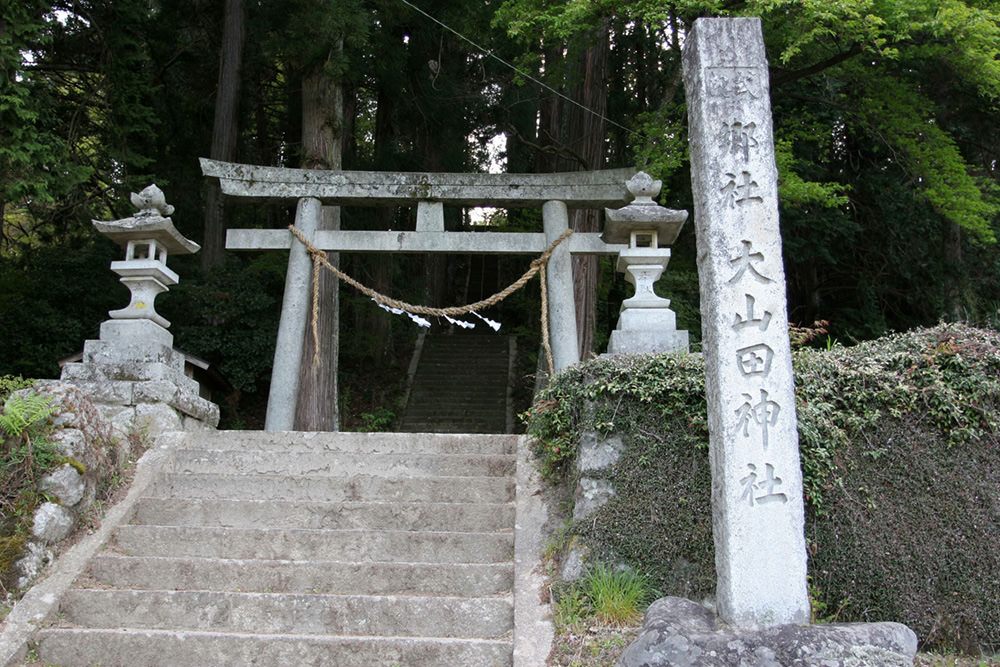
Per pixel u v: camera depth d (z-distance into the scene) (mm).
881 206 14703
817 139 13523
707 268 4359
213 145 15156
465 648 4262
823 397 5094
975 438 5023
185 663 4270
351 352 18156
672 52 15336
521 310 24469
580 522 4984
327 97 13055
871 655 3637
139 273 7297
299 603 4582
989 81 10492
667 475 5016
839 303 17406
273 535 5234
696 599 4719
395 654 4254
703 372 5184
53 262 15203
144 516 5609
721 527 4117
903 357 5254
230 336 15539
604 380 5254
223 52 15406
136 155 13758
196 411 7348
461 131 16766
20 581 4660
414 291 17609
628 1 10172
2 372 14297
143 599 4629
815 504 4828
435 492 5832
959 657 4594
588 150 13227
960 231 14266
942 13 9414
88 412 5656
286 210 18281
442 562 5125
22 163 10398
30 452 5062
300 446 6609
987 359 5129
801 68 11531
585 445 5234
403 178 9617
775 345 4203
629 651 3863
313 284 9625
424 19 13727
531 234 9523
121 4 13539
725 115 4453
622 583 4668
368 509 5562
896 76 12492
